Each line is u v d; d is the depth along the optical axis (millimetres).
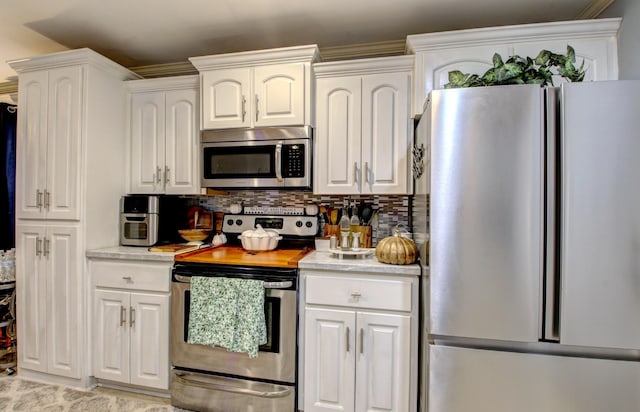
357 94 2021
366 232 2260
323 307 1739
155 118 2348
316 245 2201
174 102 2314
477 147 1314
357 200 2359
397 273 1647
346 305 1709
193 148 2291
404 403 1644
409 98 1950
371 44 2330
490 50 1794
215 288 1769
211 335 1741
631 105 1208
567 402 1287
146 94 2365
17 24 2051
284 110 2062
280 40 2275
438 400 1388
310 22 2035
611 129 1217
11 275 2303
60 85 2115
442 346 1381
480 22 2021
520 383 1318
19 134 2201
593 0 1768
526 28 1728
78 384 2064
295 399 1755
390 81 1970
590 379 1270
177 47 2381
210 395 1844
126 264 2008
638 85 1205
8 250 2605
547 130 1271
